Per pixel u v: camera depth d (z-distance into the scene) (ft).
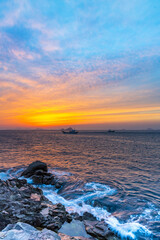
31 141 308.19
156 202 41.93
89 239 22.34
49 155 134.72
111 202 41.65
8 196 32.27
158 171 79.20
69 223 27.35
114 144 249.96
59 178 65.26
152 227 29.73
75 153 147.74
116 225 30.22
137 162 103.35
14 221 22.25
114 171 79.15
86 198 44.78
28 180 63.57
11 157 120.06
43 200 36.32
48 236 14.38
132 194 47.75
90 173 75.10
